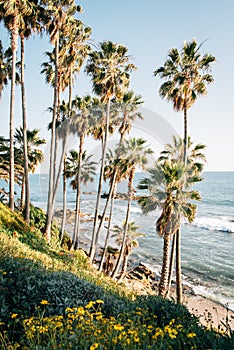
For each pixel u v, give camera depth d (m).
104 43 15.14
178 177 10.49
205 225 40.66
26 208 14.76
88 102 19.20
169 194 10.54
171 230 11.54
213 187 103.25
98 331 2.67
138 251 24.41
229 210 54.66
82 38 16.42
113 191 10.75
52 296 3.97
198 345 2.82
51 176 14.61
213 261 24.95
